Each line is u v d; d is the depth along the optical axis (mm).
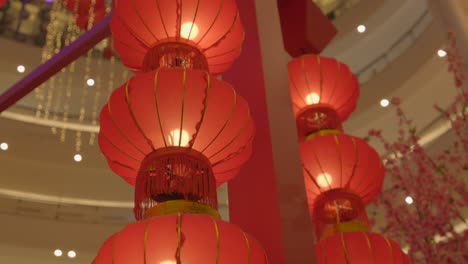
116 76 11023
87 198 10430
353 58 10125
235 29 2016
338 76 2602
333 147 2283
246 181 1960
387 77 9414
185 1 1924
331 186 2273
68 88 10836
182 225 1493
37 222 9836
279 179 1846
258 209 1853
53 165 10461
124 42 2029
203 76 1692
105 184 10602
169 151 1656
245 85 2182
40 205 10109
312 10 2850
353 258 2084
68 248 9797
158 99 1646
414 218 3619
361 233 2133
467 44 5984
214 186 1690
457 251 3352
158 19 1937
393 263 2086
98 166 10680
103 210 10445
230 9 1994
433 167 3912
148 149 1690
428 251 3434
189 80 1668
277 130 1986
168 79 1664
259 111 2051
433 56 8812
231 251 1490
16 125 10500
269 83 2109
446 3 6203
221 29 1974
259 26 2289
